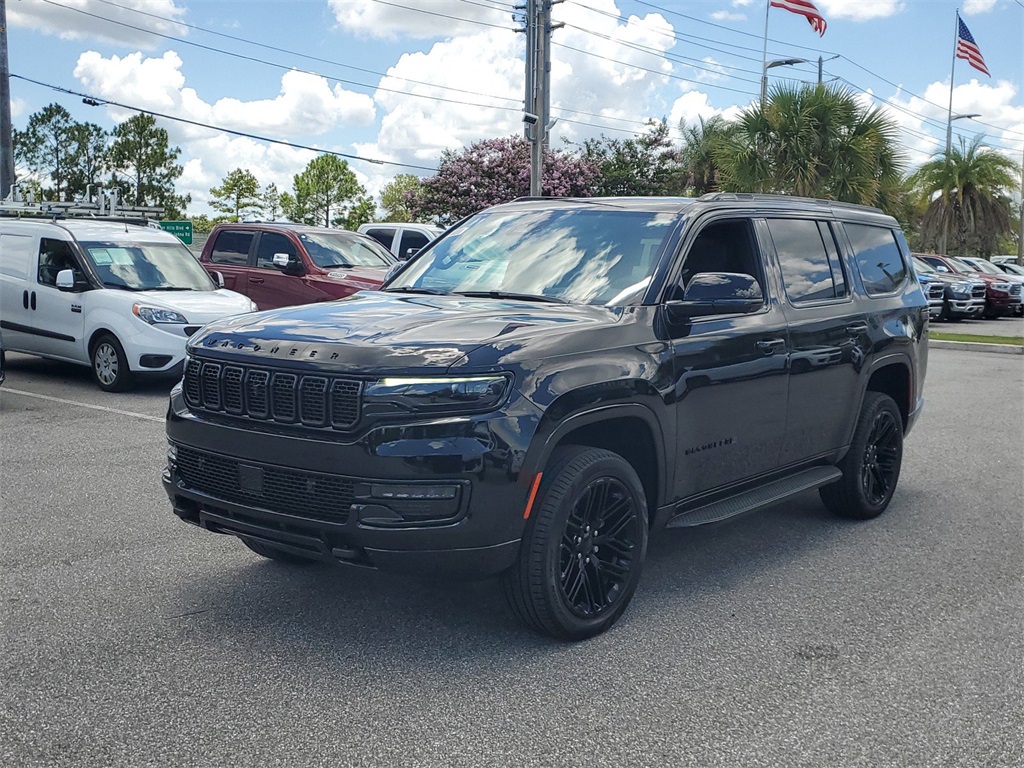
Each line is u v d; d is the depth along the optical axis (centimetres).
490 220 550
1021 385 1335
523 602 392
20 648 392
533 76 2455
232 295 1180
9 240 1204
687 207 495
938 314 2744
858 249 618
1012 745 330
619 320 432
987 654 407
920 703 360
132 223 1320
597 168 4044
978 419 1033
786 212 559
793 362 520
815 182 2306
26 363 1325
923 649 411
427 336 385
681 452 451
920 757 321
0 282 1192
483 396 368
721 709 351
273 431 384
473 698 355
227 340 409
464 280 501
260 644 400
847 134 2314
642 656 397
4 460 732
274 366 385
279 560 495
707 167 3556
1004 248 4728
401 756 313
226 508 399
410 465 360
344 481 366
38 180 6675
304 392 375
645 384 423
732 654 402
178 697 351
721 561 532
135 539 541
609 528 420
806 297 550
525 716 342
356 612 438
